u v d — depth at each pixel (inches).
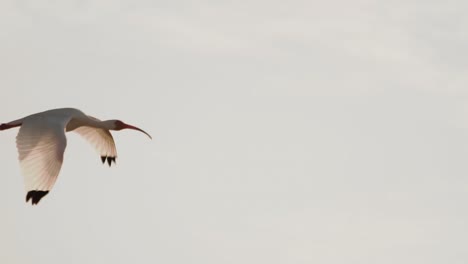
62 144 1230.9
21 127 1241.4
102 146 1391.5
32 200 1203.9
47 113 1273.4
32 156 1222.3
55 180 1216.2
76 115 1306.6
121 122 1437.0
